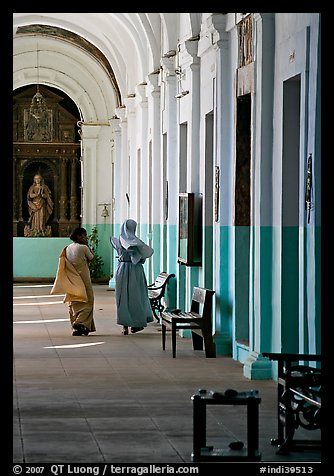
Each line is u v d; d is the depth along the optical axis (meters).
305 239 13.34
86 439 10.96
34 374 15.66
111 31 31.78
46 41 35.97
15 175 38.53
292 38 14.09
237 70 17.14
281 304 14.62
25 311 26.48
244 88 16.64
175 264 23.28
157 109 25.98
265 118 15.34
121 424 11.79
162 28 25.45
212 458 9.70
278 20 15.01
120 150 34.84
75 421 11.96
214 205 18.47
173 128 23.44
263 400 13.34
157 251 26.16
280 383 10.73
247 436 10.66
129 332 21.69
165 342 19.89
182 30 22.47
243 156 17.28
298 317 14.51
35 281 38.03
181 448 10.51
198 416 9.77
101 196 38.31
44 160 38.75
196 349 18.77
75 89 38.00
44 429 11.50
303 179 13.35
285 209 14.68
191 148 20.88
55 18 31.84
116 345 19.39
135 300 21.05
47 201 38.56
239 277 17.36
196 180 20.80
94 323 22.98
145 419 12.09
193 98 20.77
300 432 11.48
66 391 14.09
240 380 15.11
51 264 38.22
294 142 14.74
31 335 21.02
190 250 20.36
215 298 18.27
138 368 16.34
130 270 21.08
